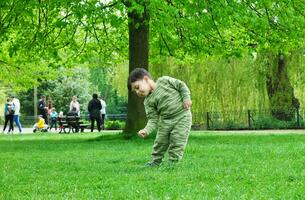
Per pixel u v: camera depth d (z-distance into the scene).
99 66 26.67
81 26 23.92
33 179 7.88
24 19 20.81
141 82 8.80
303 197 5.06
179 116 8.93
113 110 73.75
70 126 35.25
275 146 13.55
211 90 33.09
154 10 16.84
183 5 18.39
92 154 13.01
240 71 32.59
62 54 28.03
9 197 5.98
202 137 20.78
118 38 24.97
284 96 33.12
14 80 34.84
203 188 6.00
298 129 32.47
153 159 9.16
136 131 20.72
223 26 19.12
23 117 59.91
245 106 33.03
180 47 22.56
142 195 5.61
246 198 5.13
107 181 7.09
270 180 6.56
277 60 32.66
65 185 6.87
